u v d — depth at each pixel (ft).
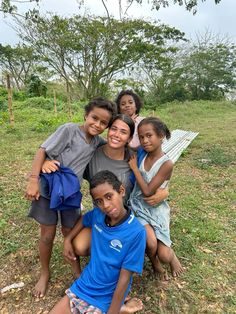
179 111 58.75
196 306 8.59
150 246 8.63
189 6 26.08
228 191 16.51
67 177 7.89
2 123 35.99
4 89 65.26
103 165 8.69
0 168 19.15
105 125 8.09
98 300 7.39
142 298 8.84
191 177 18.70
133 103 10.73
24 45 78.84
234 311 8.46
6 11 34.37
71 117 40.86
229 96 94.38
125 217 7.54
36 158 7.86
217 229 12.37
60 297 8.88
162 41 75.15
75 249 8.65
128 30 69.21
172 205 14.57
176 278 9.58
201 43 91.40
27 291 9.12
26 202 14.17
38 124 34.09
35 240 11.39
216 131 36.24
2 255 10.57
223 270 10.03
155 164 8.77
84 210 13.85
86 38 68.44
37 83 70.59
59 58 71.41
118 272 7.55
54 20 67.05
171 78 88.48
